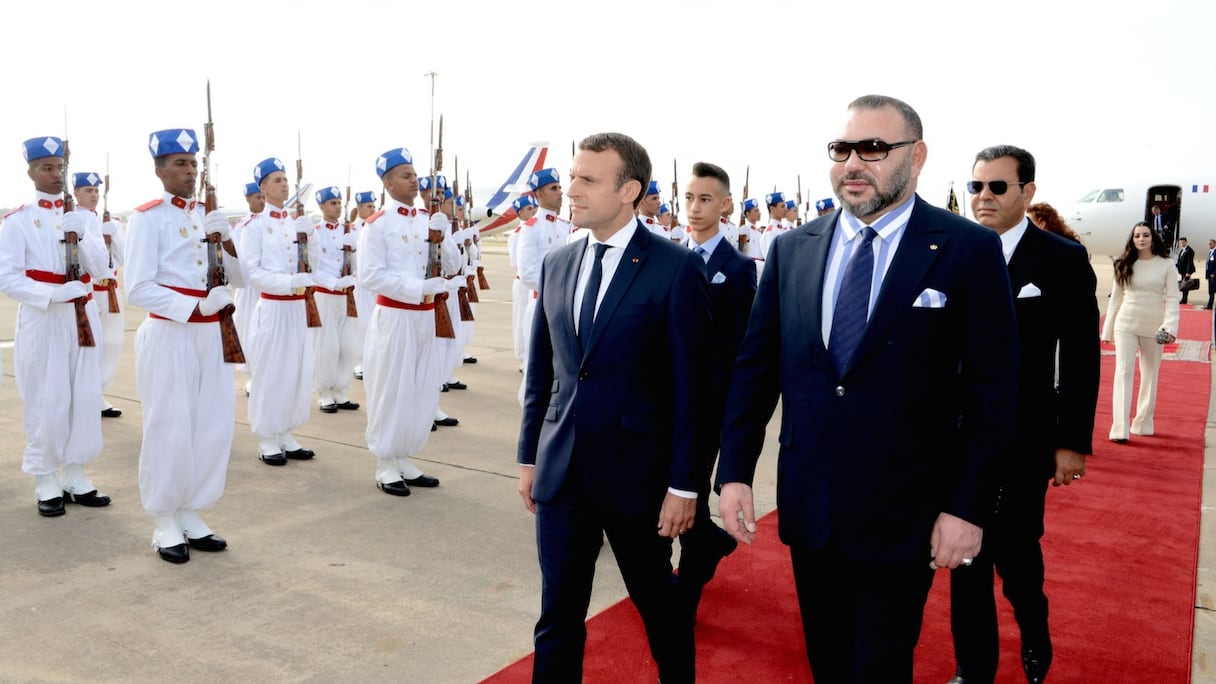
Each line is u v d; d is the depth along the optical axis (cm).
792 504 222
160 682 313
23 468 497
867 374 212
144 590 394
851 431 212
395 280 531
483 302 1919
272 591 396
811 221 235
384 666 329
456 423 745
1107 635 366
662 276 258
